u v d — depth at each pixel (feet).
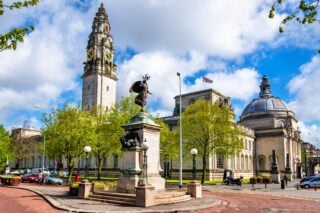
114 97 341.41
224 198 96.58
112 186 89.45
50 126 166.71
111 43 346.33
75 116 162.20
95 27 344.28
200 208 68.49
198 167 232.73
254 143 343.87
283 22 34.78
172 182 179.32
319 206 79.82
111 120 178.29
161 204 71.87
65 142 159.22
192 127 174.19
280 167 327.47
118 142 171.94
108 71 337.11
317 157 412.57
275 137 335.47
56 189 118.01
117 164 265.75
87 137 159.63
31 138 342.03
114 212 60.39
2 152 210.38
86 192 82.89
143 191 68.28
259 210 69.72
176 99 290.76
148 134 84.28
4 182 143.23
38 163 339.16
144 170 71.67
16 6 34.47
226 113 174.09
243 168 303.68
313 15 33.32
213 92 268.62
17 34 34.01
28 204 73.97
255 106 378.12
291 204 83.87
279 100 382.22
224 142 169.48
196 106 179.01
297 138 369.50
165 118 268.21
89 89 331.98
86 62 338.75
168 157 194.90
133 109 176.35
